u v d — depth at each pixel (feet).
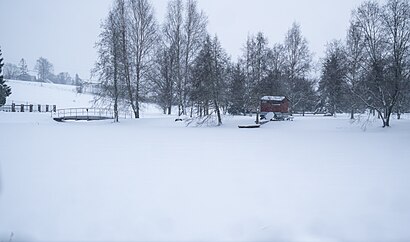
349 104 109.29
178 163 37.45
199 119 100.99
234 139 64.08
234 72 109.40
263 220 20.15
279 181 28.81
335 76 121.29
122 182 28.55
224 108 109.70
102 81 108.37
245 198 24.12
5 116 121.80
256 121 100.53
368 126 88.74
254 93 102.12
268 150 48.24
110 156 42.27
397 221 19.94
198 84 99.09
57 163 37.17
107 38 107.55
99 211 21.52
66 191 25.84
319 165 36.19
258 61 130.00
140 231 18.62
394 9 84.58
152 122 107.14
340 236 18.12
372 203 22.98
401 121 93.40
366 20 90.38
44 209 21.83
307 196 24.49
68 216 20.65
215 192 25.55
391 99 85.87
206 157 41.63
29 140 59.82
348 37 115.14
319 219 20.29
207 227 19.17
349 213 21.18
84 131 80.79
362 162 37.91
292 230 18.84
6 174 31.45
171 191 25.82
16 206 22.34
